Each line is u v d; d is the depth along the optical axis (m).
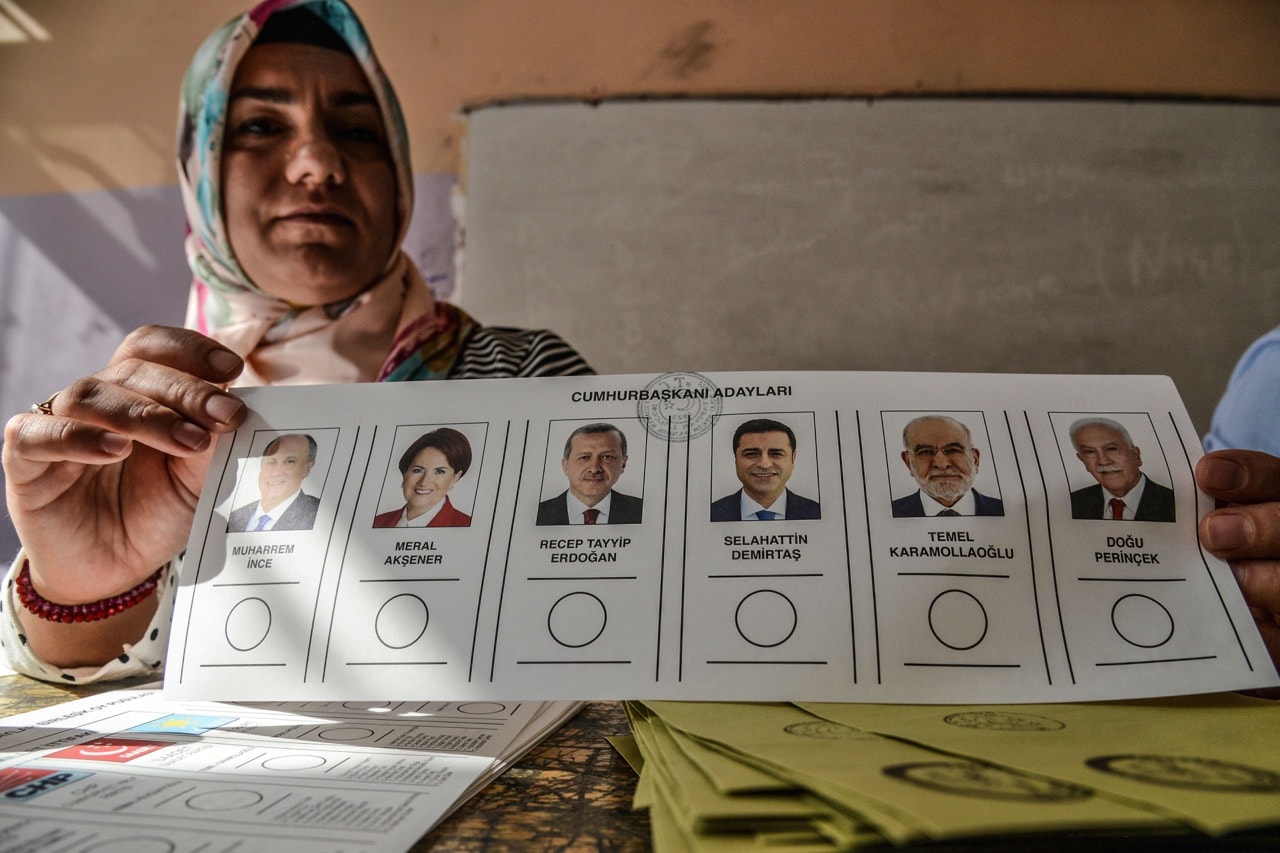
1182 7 1.15
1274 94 1.14
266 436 0.43
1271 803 0.21
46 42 1.19
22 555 0.55
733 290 1.10
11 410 1.12
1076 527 0.38
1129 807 0.21
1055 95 1.13
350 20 1.09
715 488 0.40
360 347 1.06
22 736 0.35
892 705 0.33
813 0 1.16
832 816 0.21
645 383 0.44
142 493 0.53
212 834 0.24
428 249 1.11
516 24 1.15
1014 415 0.41
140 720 0.38
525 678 0.35
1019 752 0.26
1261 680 0.34
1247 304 1.09
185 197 1.09
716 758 0.26
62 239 1.15
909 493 0.39
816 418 0.41
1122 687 0.34
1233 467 0.38
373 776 0.29
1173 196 1.11
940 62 1.14
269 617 0.38
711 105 1.14
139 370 0.45
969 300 1.09
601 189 1.12
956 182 1.11
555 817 0.27
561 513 0.39
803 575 0.37
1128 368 1.08
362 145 1.08
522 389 0.44
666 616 0.36
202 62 1.06
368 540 0.39
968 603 0.36
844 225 1.11
